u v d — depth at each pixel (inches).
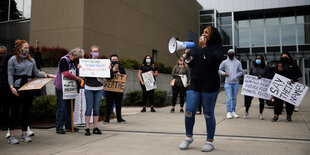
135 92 456.8
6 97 172.9
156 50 786.2
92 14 486.3
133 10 650.2
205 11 1241.4
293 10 1235.9
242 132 197.9
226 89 284.7
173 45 148.7
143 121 260.4
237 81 284.0
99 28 508.4
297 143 162.1
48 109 257.8
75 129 212.2
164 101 455.5
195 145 159.0
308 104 426.6
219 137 179.6
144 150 147.1
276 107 253.9
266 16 1284.4
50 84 366.3
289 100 247.4
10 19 578.6
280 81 252.5
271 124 237.0
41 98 255.3
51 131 210.7
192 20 1155.9
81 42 458.0
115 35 566.3
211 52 140.9
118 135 192.2
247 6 1254.9
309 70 1186.6
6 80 169.8
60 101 201.3
